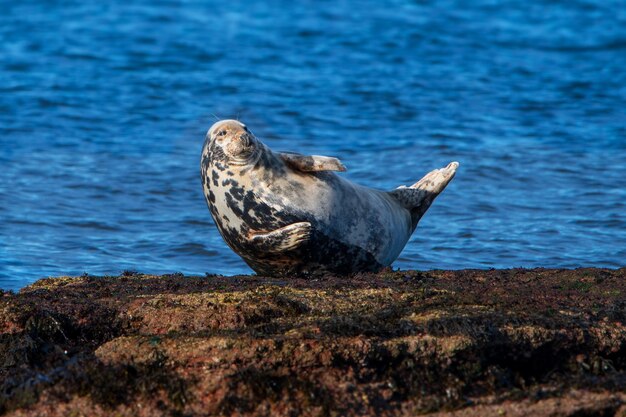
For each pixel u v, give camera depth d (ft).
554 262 138.62
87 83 258.37
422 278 110.11
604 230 153.48
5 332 96.73
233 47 307.99
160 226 156.97
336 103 240.94
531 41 325.21
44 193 171.63
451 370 89.66
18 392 87.56
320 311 97.30
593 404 85.20
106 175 183.01
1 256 140.15
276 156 114.62
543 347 91.97
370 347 88.22
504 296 100.63
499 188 176.45
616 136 212.23
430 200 134.31
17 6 376.68
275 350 87.66
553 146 203.31
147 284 108.47
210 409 84.89
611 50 314.14
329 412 84.64
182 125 222.07
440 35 330.95
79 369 88.33
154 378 86.69
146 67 279.28
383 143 207.10
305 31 334.65
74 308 99.09
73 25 341.41
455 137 210.79
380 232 120.78
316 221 114.01
